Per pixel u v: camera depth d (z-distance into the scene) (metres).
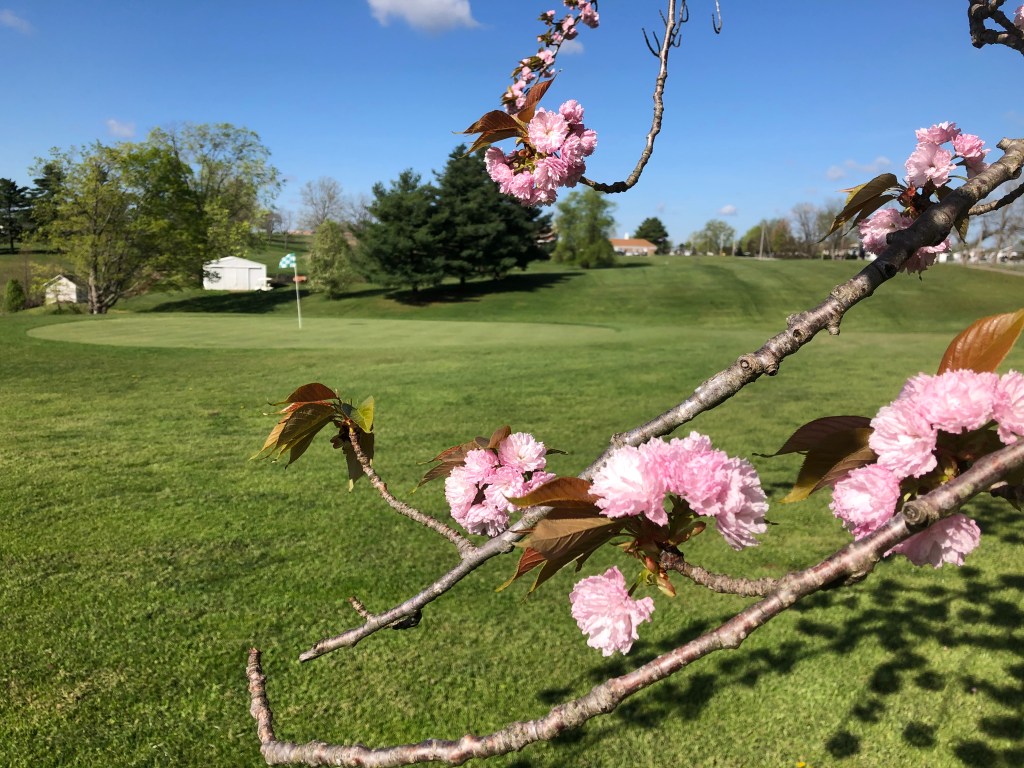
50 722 2.72
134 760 2.54
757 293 38.53
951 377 0.71
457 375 10.78
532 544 0.79
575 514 0.81
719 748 2.62
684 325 31.61
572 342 16.14
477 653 3.21
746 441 6.74
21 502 5.05
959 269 42.53
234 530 4.59
